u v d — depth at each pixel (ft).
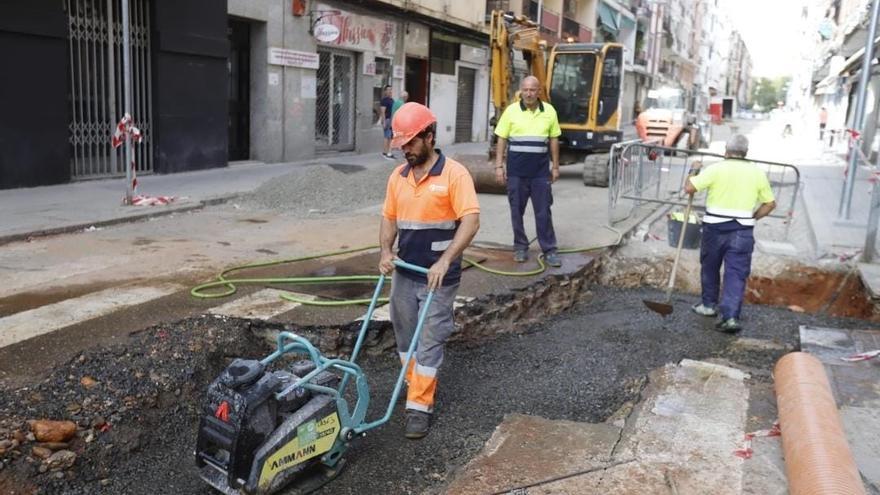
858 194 44.80
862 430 13.26
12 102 33.91
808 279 27.32
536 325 21.03
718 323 21.27
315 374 10.85
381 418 13.30
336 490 11.59
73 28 36.96
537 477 11.54
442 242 12.61
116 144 31.24
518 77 79.05
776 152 80.84
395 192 12.68
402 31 66.64
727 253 21.09
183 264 22.35
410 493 11.66
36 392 12.65
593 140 49.65
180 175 42.75
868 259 26.84
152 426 13.10
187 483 11.85
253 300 18.28
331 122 60.64
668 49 220.23
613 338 20.34
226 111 46.98
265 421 10.32
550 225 23.52
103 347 14.64
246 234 27.71
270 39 50.47
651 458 12.19
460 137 84.48
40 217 27.86
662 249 28.32
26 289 19.02
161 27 40.86
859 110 33.94
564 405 15.53
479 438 13.60
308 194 35.47
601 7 135.13
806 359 14.56
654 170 40.06
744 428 13.42
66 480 11.48
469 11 75.97
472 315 19.06
